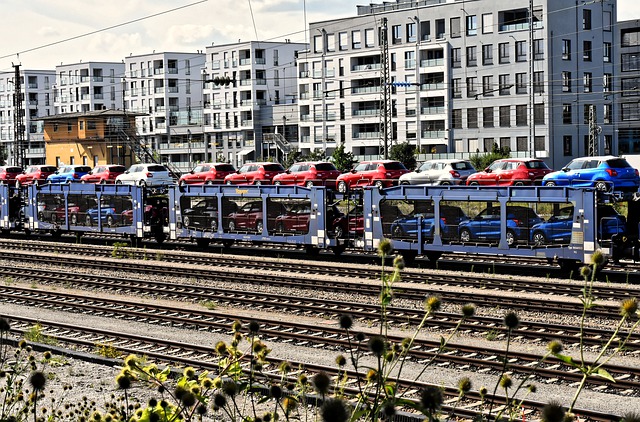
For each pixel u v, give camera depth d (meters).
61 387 14.27
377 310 21.69
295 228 33.75
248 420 6.51
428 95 85.38
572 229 26.06
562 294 23.50
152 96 122.81
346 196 32.91
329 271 28.88
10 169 71.81
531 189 26.91
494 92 81.00
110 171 65.25
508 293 23.98
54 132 98.00
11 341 18.14
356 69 92.00
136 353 17.33
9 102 142.25
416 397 13.43
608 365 14.79
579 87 80.38
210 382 6.47
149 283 27.42
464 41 82.88
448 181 51.81
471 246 28.44
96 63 132.25
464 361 15.81
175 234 38.06
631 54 93.06
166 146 117.38
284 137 100.69
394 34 88.38
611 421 11.88
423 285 25.80
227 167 59.22
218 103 115.44
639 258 26.05
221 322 20.78
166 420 6.34
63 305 24.14
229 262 32.22
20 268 31.34
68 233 47.81
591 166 44.97
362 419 6.90
